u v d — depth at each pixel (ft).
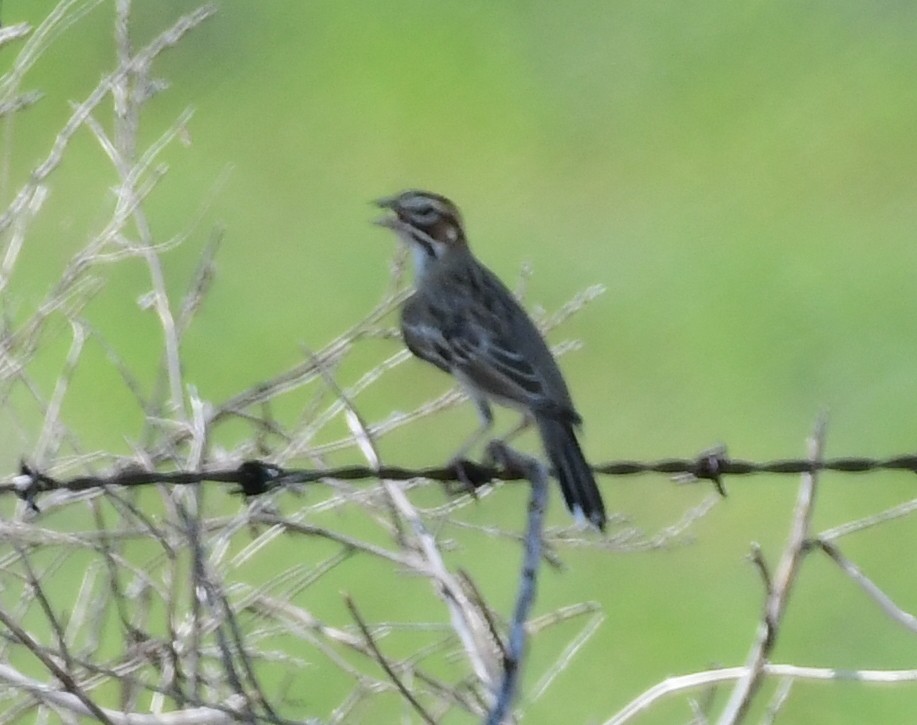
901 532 55.62
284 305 63.52
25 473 28.94
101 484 29.01
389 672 27.91
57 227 58.39
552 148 75.82
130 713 29.73
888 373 64.44
